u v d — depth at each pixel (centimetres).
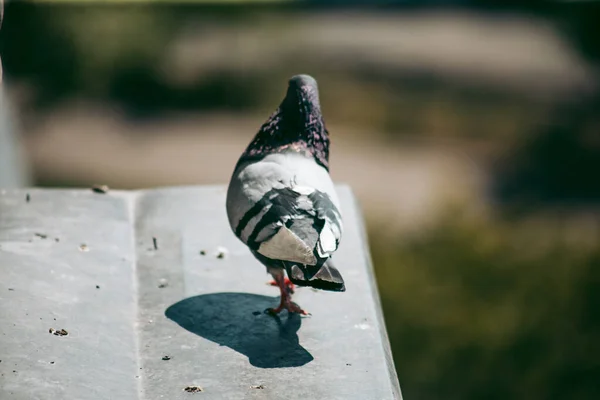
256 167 450
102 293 469
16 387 383
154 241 523
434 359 894
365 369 421
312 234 416
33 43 2152
